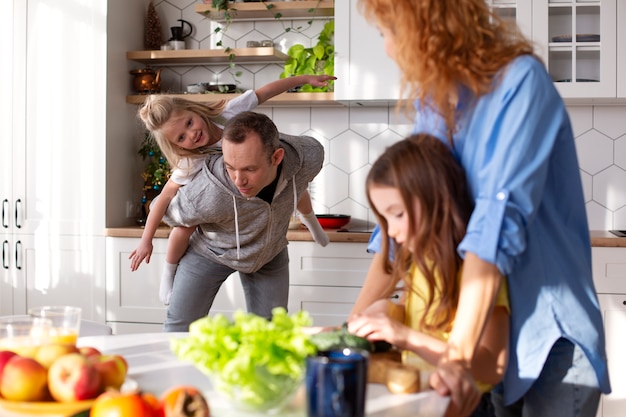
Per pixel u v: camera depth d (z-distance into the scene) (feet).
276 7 12.59
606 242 10.94
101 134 12.46
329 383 3.29
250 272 10.09
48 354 3.93
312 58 12.84
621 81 11.39
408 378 4.03
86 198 12.51
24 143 12.71
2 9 12.69
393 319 4.42
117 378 3.84
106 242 12.42
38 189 12.67
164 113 9.20
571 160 4.68
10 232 12.75
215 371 3.65
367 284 5.43
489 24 4.52
